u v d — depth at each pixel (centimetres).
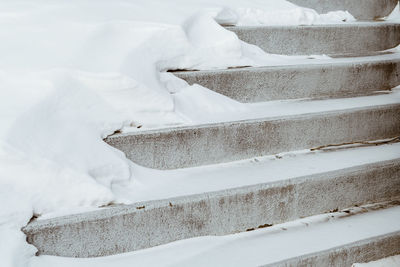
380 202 267
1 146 186
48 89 217
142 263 198
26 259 181
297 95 317
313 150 283
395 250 231
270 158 269
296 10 368
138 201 211
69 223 193
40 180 194
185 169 250
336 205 253
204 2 340
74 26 256
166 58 279
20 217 186
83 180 203
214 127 252
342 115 287
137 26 269
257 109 290
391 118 305
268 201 232
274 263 202
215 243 218
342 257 217
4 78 219
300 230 233
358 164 260
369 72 337
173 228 214
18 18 259
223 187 227
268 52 343
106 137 231
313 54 358
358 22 386
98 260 198
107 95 236
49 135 206
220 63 302
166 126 252
